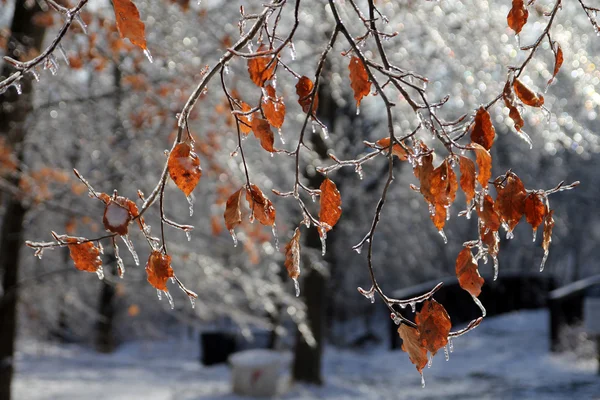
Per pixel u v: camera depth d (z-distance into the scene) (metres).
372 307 34.53
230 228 1.92
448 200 1.82
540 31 6.30
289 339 28.36
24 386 15.09
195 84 8.37
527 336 24.97
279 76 9.15
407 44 8.41
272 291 10.52
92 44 7.14
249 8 8.84
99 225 9.51
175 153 1.87
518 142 22.66
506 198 1.91
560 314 22.34
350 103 17.12
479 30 7.27
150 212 9.64
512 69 1.97
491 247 1.92
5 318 10.51
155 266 1.93
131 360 24.19
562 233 34.78
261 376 15.52
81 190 9.10
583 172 31.20
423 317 1.92
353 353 27.69
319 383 17.94
